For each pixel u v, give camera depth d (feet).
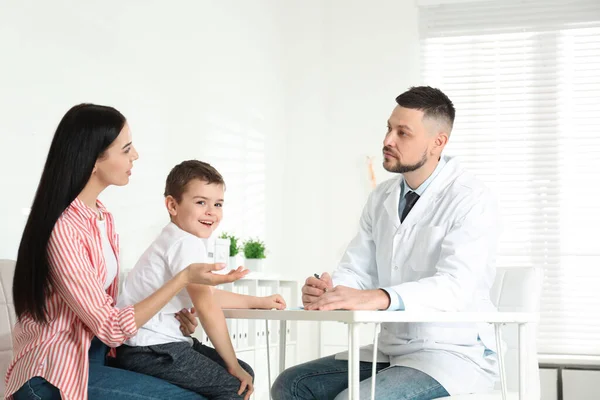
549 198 16.69
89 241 5.78
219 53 13.88
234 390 6.29
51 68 9.60
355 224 16.75
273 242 15.87
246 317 6.38
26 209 9.14
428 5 17.24
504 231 16.79
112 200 10.66
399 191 8.00
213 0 13.70
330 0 17.33
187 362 6.16
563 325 16.39
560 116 16.81
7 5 8.91
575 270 16.47
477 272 7.18
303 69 16.92
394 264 7.79
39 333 5.63
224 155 13.94
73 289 5.52
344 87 17.15
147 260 6.49
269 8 15.99
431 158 7.82
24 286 5.57
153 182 11.75
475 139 17.06
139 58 11.49
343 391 6.92
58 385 5.47
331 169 17.01
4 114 8.82
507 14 17.04
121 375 5.92
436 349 7.25
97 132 5.81
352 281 8.17
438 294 6.77
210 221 6.73
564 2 16.84
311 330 15.92
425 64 17.33
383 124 16.92
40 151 9.39
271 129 15.93
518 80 16.98
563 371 15.70
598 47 16.75
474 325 7.41
